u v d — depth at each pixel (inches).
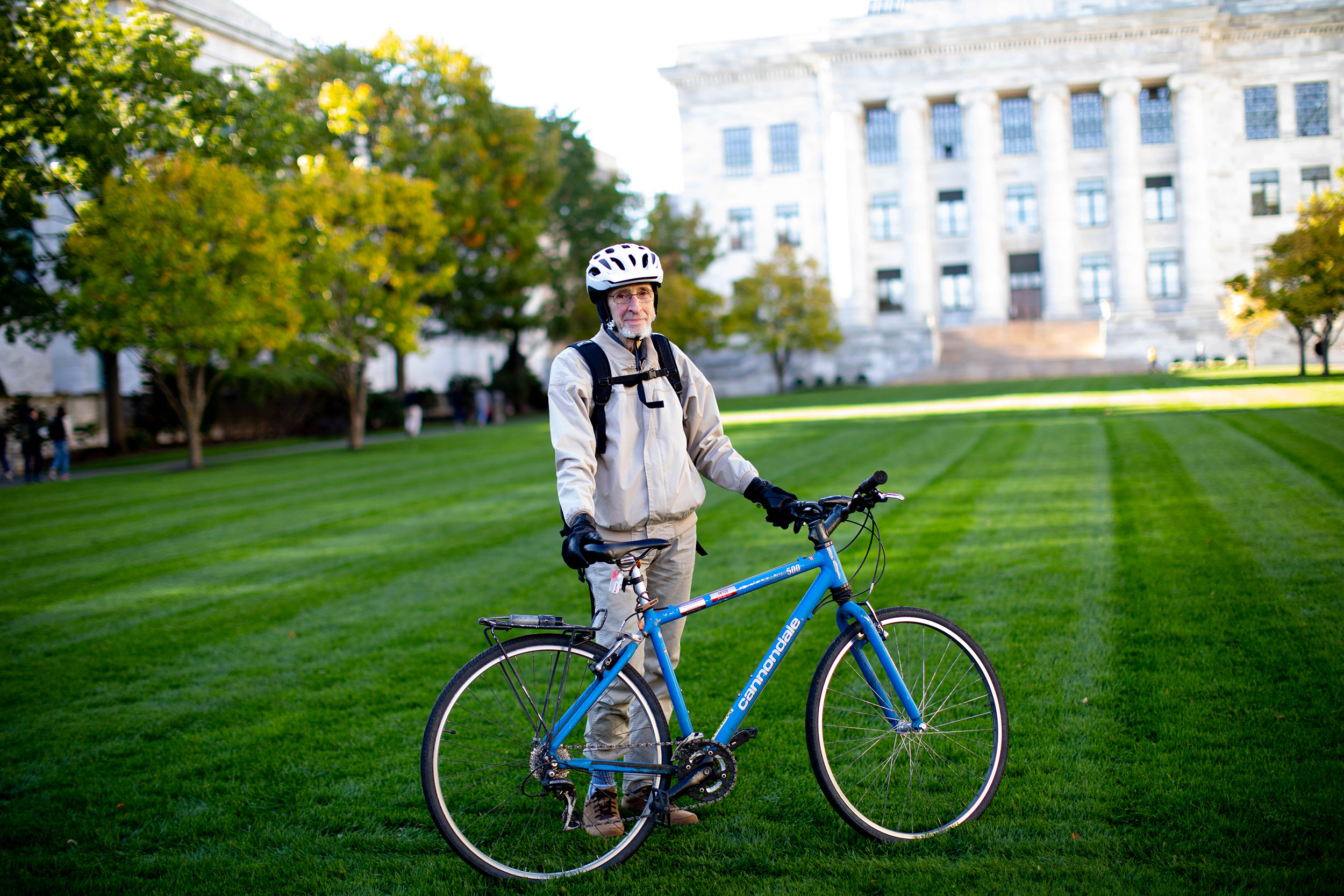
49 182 871.7
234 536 448.8
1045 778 150.6
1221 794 140.9
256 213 852.6
